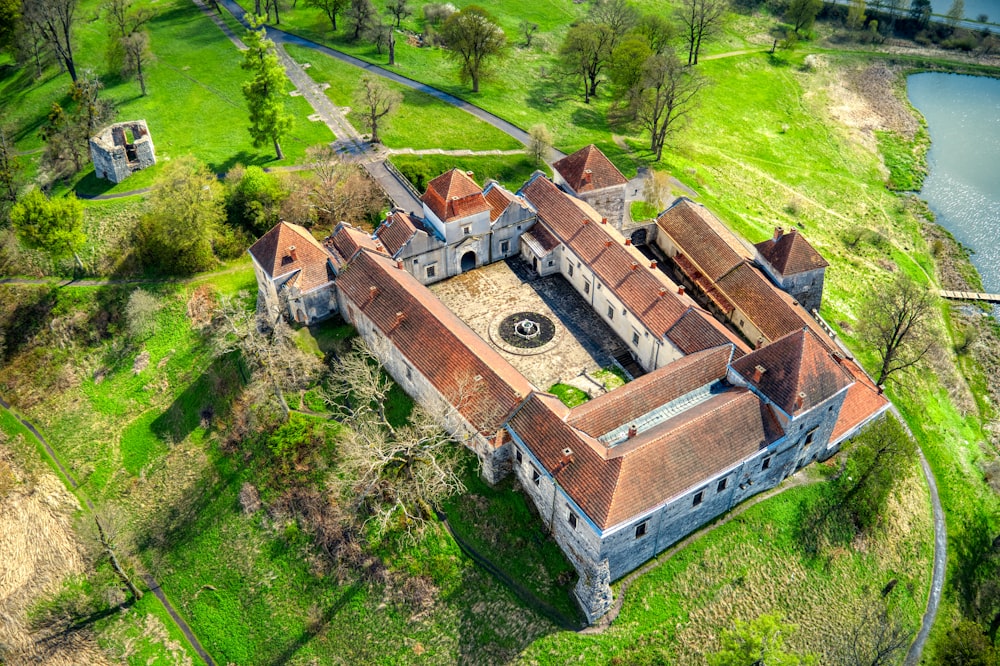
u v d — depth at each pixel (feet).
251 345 283.18
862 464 277.03
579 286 340.18
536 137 430.20
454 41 502.79
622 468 226.58
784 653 233.55
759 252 337.93
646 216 403.54
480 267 354.13
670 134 509.35
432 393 271.90
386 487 260.21
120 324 341.41
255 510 271.28
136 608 265.54
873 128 566.77
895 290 353.92
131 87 497.87
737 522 259.19
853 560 265.13
